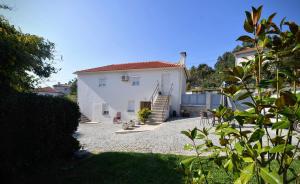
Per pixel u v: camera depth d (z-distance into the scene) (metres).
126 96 17.88
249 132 1.30
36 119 4.36
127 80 17.81
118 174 4.28
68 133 5.67
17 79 5.68
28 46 6.21
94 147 7.61
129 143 8.15
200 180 1.54
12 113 3.79
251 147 1.14
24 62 5.51
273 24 1.34
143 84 17.38
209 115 10.36
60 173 4.45
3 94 4.36
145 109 14.64
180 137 8.97
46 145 4.72
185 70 18.02
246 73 1.45
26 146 4.15
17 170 3.99
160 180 3.91
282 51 1.27
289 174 2.37
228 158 1.37
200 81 37.28
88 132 12.22
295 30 1.22
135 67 17.91
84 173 4.42
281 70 1.23
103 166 4.85
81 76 19.97
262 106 1.12
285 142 1.10
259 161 1.08
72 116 5.77
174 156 5.40
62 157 5.41
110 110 18.39
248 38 1.40
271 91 1.42
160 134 9.85
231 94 1.44
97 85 19.20
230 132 1.34
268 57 1.36
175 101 16.42
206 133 1.75
